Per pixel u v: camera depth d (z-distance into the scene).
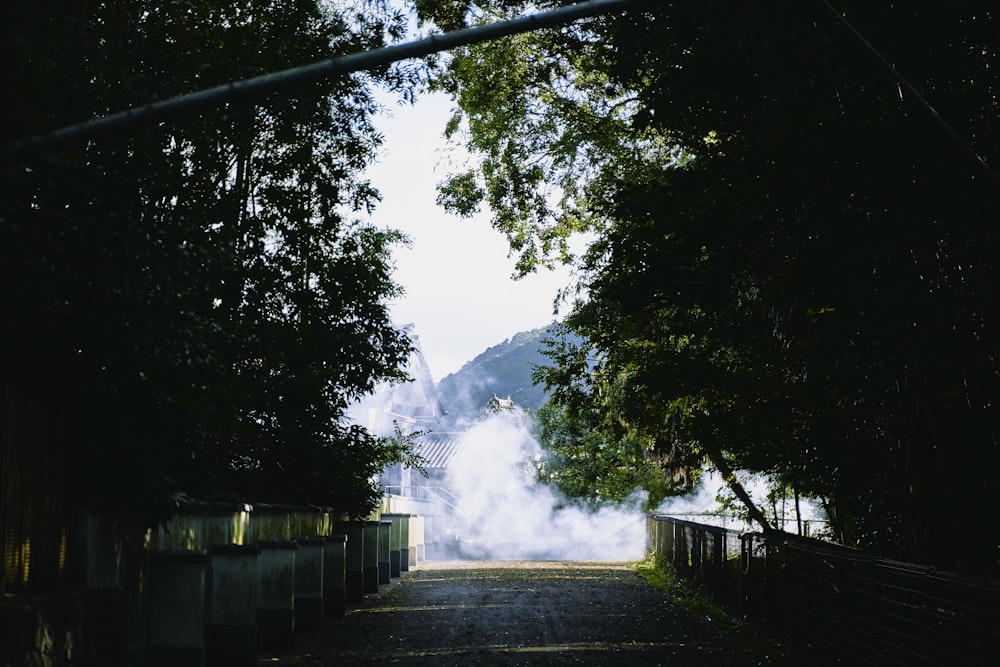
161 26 12.85
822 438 14.60
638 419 22.81
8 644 7.06
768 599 15.85
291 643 14.04
